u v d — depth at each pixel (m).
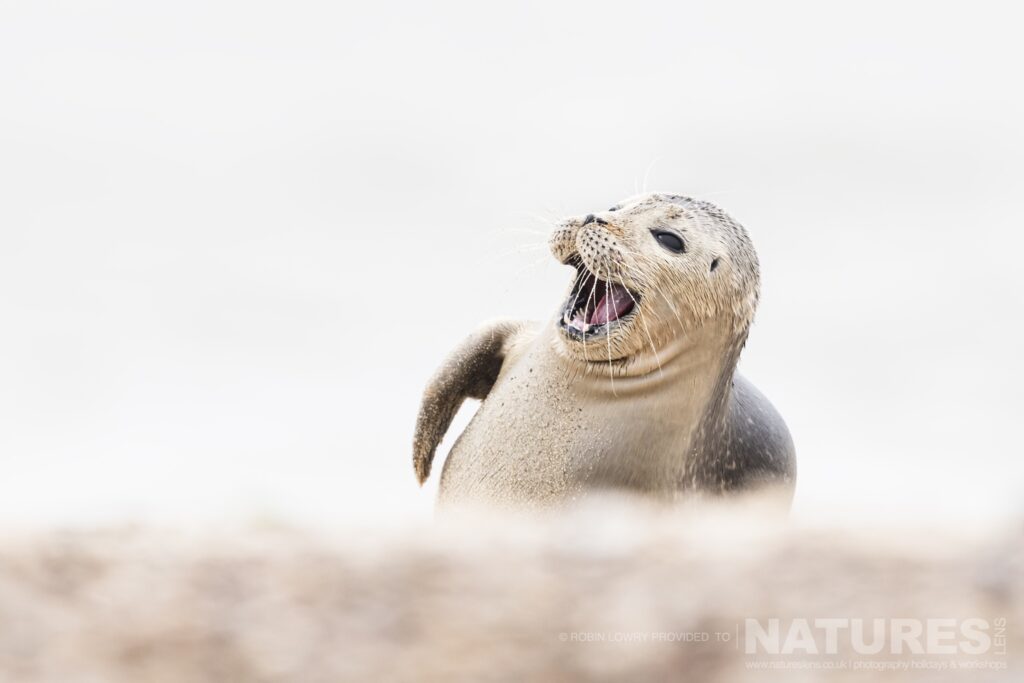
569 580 20.66
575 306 40.59
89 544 21.73
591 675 18.69
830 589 20.02
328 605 19.89
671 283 38.91
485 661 18.86
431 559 21.36
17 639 18.66
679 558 21.23
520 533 23.67
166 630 19.09
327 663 18.75
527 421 40.22
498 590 20.33
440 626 19.47
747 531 23.41
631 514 34.72
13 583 19.80
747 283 40.59
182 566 20.81
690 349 39.34
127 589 20.02
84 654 18.52
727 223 40.72
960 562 20.67
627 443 38.97
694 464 40.22
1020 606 19.34
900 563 20.72
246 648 18.91
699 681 18.52
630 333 38.66
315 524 24.59
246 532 23.23
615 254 38.72
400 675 18.58
